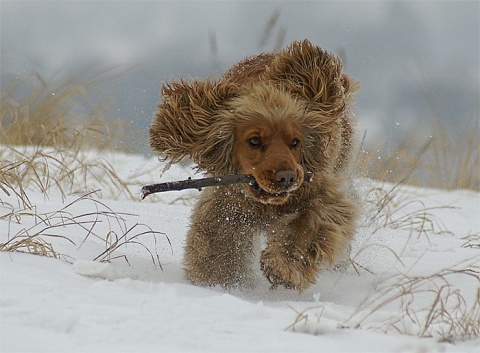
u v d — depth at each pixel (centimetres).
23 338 1227
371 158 3378
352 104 2286
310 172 1978
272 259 1884
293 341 1300
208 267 1972
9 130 3572
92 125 3428
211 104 2009
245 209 1995
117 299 1461
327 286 2011
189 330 1303
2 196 2458
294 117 1941
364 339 1351
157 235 2302
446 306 1778
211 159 2011
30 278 1545
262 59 2281
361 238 2519
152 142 2086
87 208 2505
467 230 3102
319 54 2062
